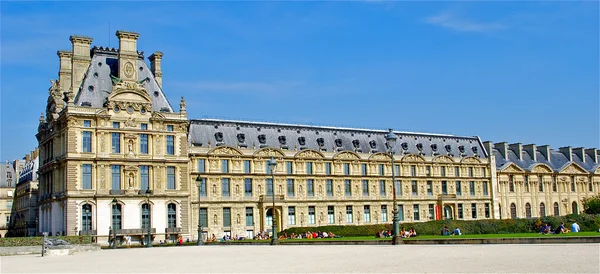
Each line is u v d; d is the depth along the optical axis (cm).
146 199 11100
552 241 5109
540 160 17338
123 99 11175
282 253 5472
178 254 6122
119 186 10988
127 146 11094
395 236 6147
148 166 11275
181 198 11494
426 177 14812
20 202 16638
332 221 13375
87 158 10756
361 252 5091
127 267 4466
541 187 16912
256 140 12962
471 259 3944
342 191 13612
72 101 10800
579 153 18262
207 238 11225
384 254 4719
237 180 12400
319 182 13350
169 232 11219
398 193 14375
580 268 3206
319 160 13412
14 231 16875
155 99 11831
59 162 11056
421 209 14625
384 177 14225
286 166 13025
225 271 3819
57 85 11681
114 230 9556
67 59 11931
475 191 15562
